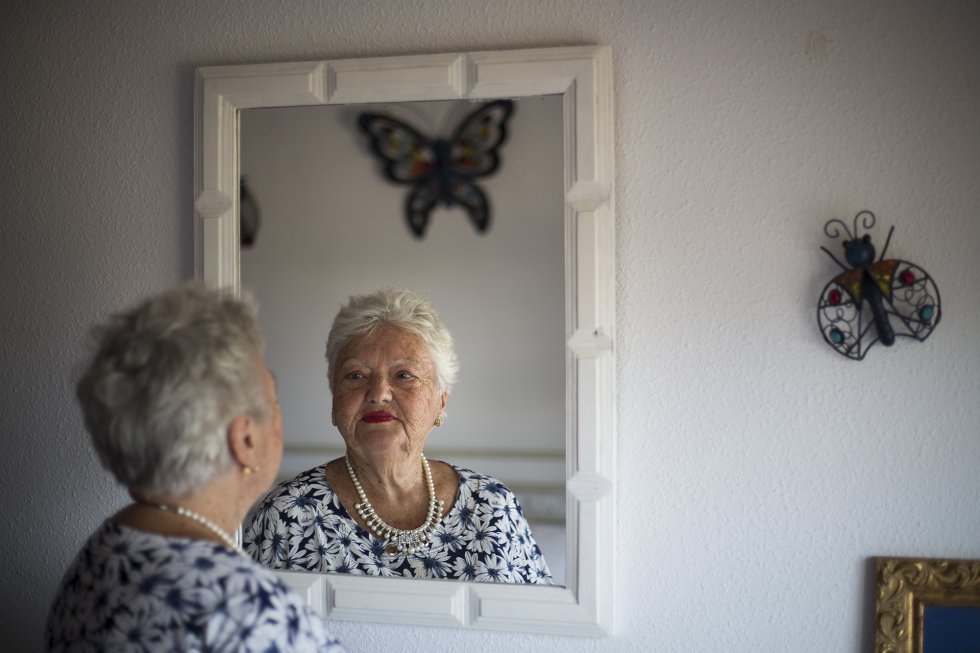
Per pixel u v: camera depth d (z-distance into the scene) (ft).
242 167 4.90
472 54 4.62
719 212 4.53
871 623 4.41
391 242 4.71
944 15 4.31
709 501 4.56
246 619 2.83
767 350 4.50
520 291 4.58
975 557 4.32
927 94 4.33
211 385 3.02
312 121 4.82
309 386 4.78
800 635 4.49
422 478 4.69
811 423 4.46
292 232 4.83
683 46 4.55
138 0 5.13
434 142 4.68
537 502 4.58
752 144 4.50
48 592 5.28
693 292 4.56
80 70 5.19
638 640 4.62
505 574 4.61
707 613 4.57
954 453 4.34
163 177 5.12
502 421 4.60
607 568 4.54
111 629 2.84
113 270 5.18
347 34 4.90
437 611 4.64
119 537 3.02
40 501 5.27
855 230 4.40
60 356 5.24
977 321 4.31
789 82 4.46
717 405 4.55
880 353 4.39
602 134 4.52
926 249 4.34
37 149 5.25
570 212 4.52
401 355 4.69
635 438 4.61
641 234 4.59
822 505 4.46
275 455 3.43
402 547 4.71
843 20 4.40
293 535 4.79
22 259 5.27
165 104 5.11
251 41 5.00
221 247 4.89
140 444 2.97
